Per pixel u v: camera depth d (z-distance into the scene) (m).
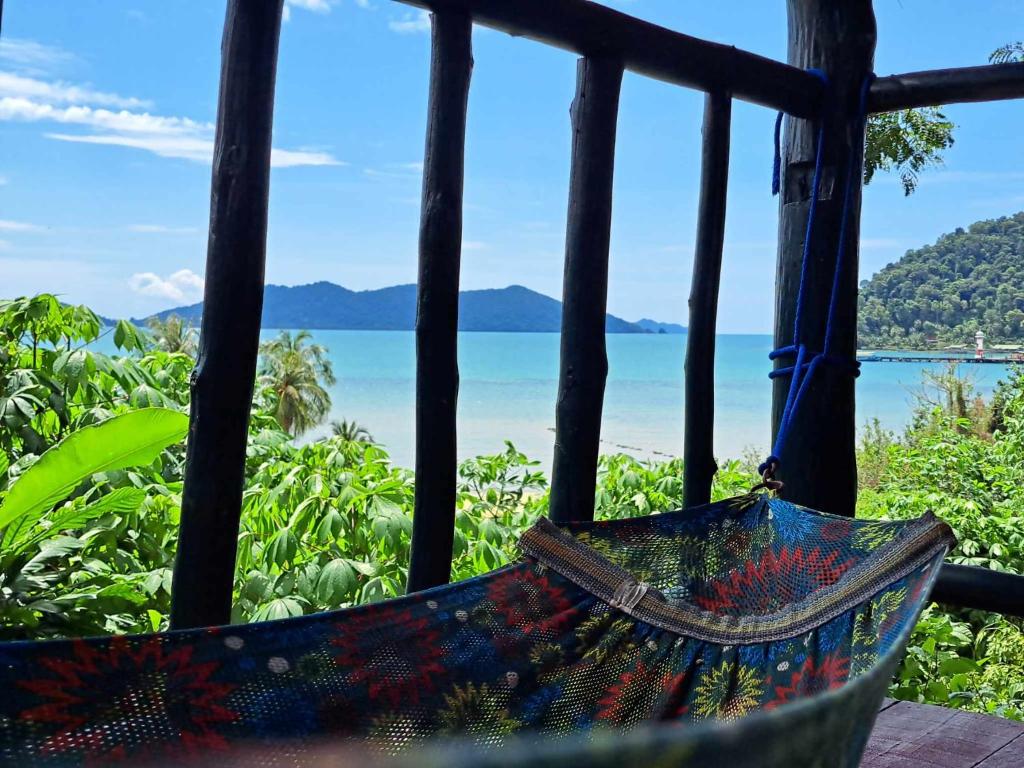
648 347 114.38
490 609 1.14
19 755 0.80
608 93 1.55
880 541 1.20
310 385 28.62
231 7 1.19
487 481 3.40
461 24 1.38
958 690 3.37
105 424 1.97
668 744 0.47
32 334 2.94
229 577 1.20
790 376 1.90
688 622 1.21
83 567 2.63
